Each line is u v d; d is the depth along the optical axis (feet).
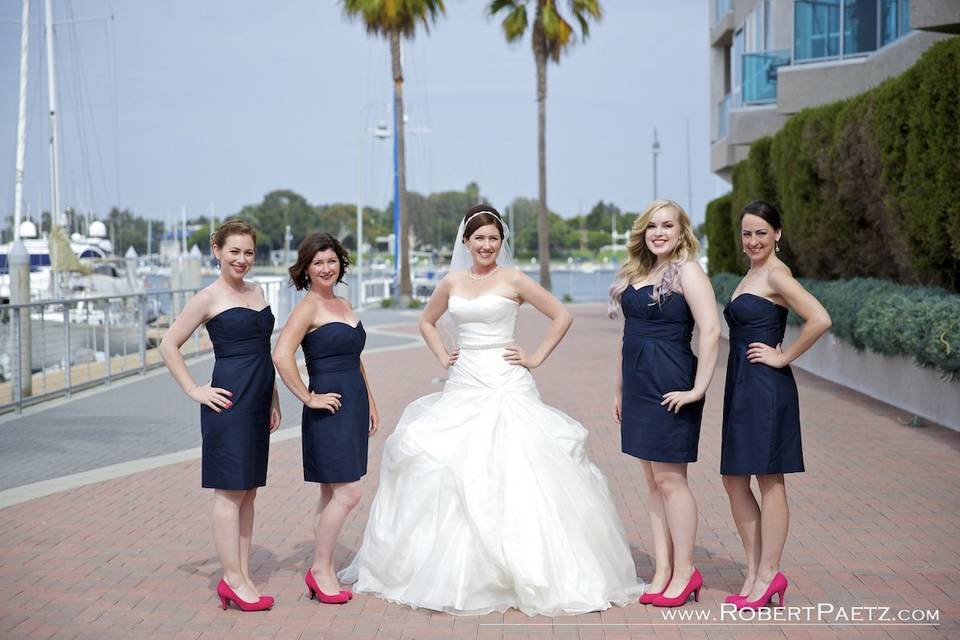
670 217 17.90
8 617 17.34
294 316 18.03
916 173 40.45
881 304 42.70
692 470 29.63
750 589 17.97
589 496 18.62
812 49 65.72
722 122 97.81
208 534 22.82
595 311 122.72
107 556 21.07
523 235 485.97
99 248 141.59
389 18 125.80
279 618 17.37
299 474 29.35
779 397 17.11
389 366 60.08
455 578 17.74
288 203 476.54
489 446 18.43
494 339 19.42
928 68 38.68
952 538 21.89
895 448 32.58
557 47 144.15
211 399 17.08
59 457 31.96
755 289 17.57
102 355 52.24
